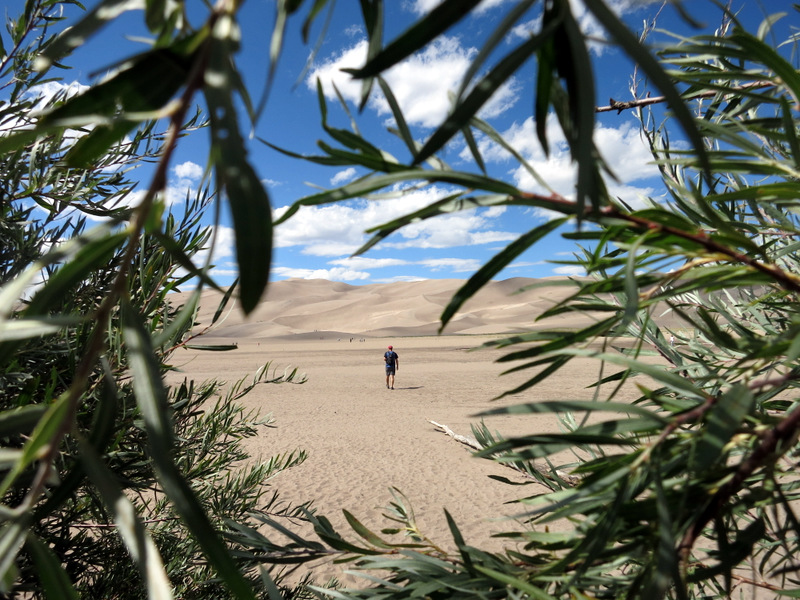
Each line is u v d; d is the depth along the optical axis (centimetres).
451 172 36
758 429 39
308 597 171
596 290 44
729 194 45
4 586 22
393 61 26
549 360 45
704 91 68
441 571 55
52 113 24
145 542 24
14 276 120
